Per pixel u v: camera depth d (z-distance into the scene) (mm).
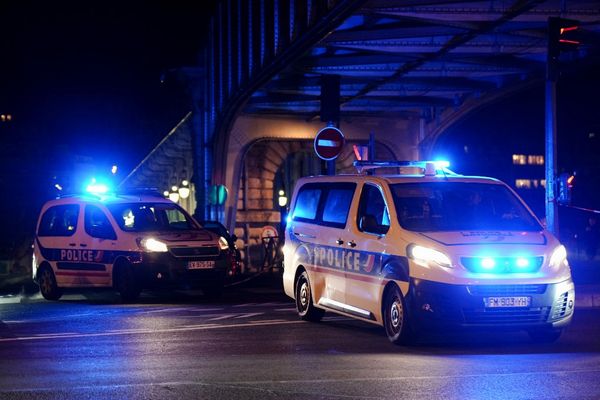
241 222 47656
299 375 11117
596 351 13438
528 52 33875
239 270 34188
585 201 80312
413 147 47438
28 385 10578
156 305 22484
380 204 15555
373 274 14984
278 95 42094
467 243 13992
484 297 13680
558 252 14375
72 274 25172
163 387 10328
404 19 27516
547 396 9680
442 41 31234
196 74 49438
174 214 64125
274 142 47688
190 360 12578
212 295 25578
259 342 14586
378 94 42031
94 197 25516
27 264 72438
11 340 15273
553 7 27047
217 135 45125
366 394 9828
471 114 44156
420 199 15203
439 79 39438
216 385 10430
